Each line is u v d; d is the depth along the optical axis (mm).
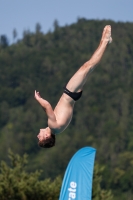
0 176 64500
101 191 64750
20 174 65188
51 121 32031
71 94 32281
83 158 39125
